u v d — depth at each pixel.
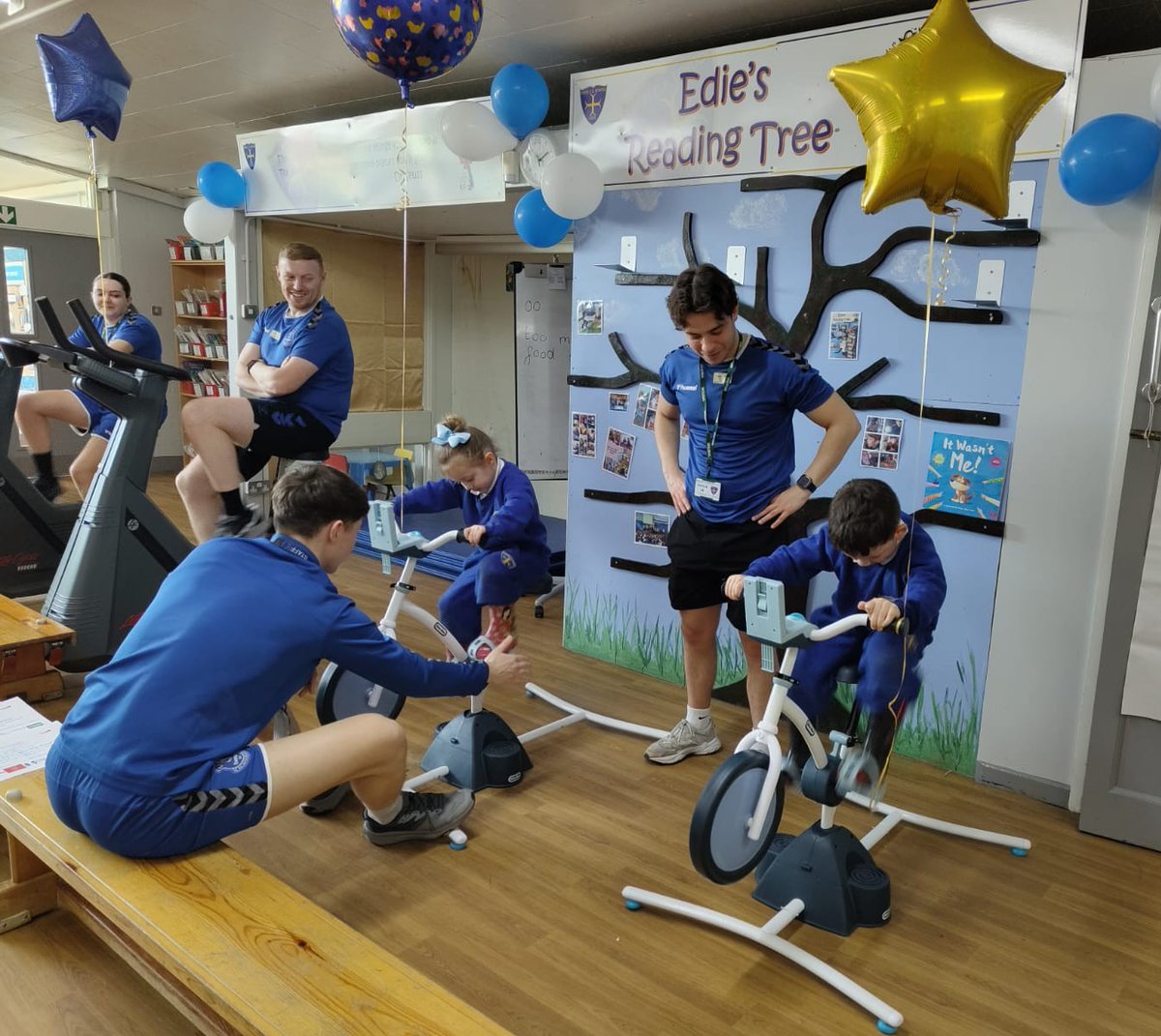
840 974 1.98
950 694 3.03
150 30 4.22
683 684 3.72
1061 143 2.63
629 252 3.60
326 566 2.10
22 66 5.14
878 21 2.90
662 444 3.01
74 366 3.31
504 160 3.92
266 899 1.67
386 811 2.39
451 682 2.14
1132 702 2.55
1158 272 2.44
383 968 1.51
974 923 2.25
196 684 1.77
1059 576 2.77
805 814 2.77
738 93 3.22
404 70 2.83
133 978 1.98
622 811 2.73
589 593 3.98
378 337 6.30
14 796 2.00
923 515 3.00
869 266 3.03
